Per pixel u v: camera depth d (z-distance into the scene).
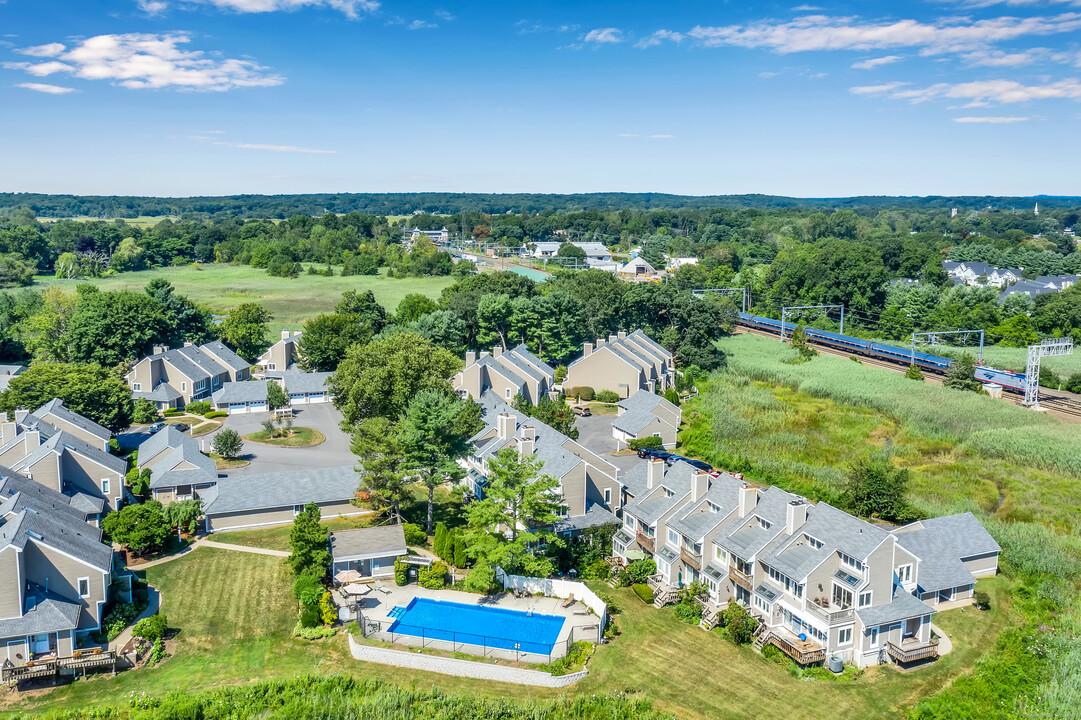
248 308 155.75
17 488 65.12
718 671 53.03
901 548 57.91
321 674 51.81
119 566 66.44
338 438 105.50
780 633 56.41
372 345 110.62
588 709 48.62
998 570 67.88
